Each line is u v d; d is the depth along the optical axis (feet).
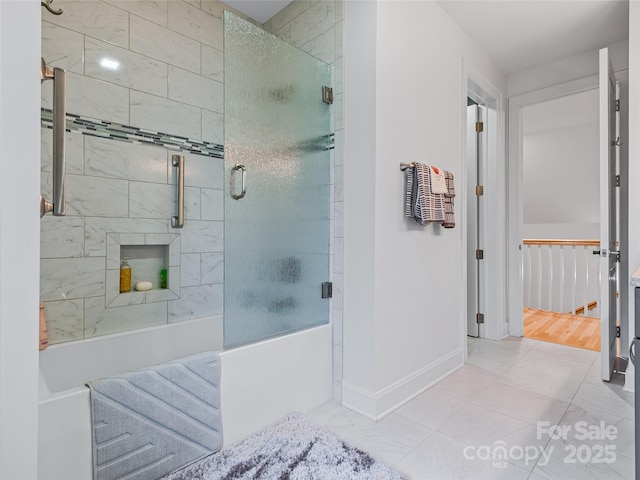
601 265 7.42
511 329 10.72
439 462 4.75
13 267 2.13
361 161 6.17
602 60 7.27
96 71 6.21
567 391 6.90
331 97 6.86
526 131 19.27
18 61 2.13
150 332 6.70
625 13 7.70
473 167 10.64
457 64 8.21
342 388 6.50
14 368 2.15
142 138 6.78
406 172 6.59
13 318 2.14
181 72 7.34
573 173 18.88
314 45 7.24
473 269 10.66
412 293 6.79
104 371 6.11
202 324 7.47
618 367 8.03
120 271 6.57
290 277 6.28
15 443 2.16
